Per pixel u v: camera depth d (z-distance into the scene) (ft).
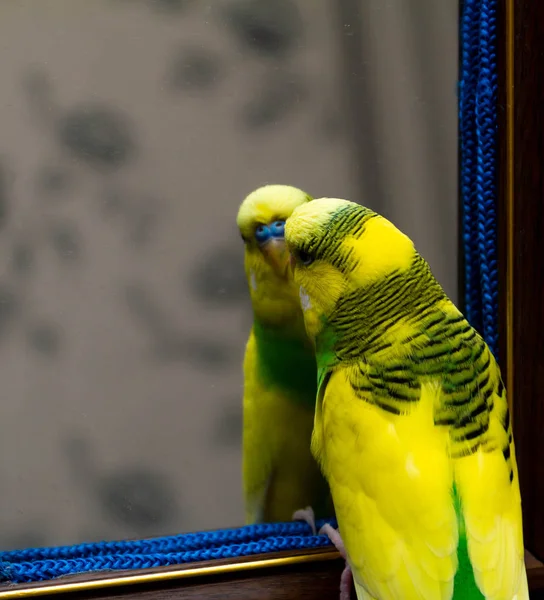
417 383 2.42
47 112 4.36
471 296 3.08
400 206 4.25
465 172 3.01
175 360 5.29
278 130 4.42
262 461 3.79
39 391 4.94
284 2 4.17
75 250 4.81
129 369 5.06
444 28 4.00
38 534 4.71
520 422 2.95
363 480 2.37
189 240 4.83
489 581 2.27
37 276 4.84
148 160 4.55
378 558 2.31
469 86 2.97
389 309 2.49
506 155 2.86
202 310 5.05
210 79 4.33
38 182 4.58
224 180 4.60
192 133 4.47
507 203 2.88
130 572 2.73
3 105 4.28
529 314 2.87
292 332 3.47
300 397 3.66
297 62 4.28
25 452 4.87
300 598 2.74
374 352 2.49
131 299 4.99
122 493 4.91
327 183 4.42
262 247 3.43
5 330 4.90
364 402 2.43
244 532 3.09
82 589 2.64
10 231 4.69
